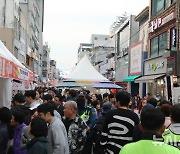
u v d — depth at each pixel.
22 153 5.82
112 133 5.46
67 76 20.53
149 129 3.18
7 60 7.72
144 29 40.34
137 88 43.38
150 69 34.84
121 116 5.46
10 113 5.92
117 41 55.66
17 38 41.88
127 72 46.25
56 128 5.53
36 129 4.74
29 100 8.59
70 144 6.56
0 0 39.84
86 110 8.76
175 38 27.02
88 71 20.72
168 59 26.62
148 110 3.22
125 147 3.13
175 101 19.31
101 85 20.34
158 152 3.00
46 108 5.70
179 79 25.08
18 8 44.25
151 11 35.91
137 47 40.38
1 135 5.75
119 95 5.58
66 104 6.70
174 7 28.08
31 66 62.75
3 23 39.69
